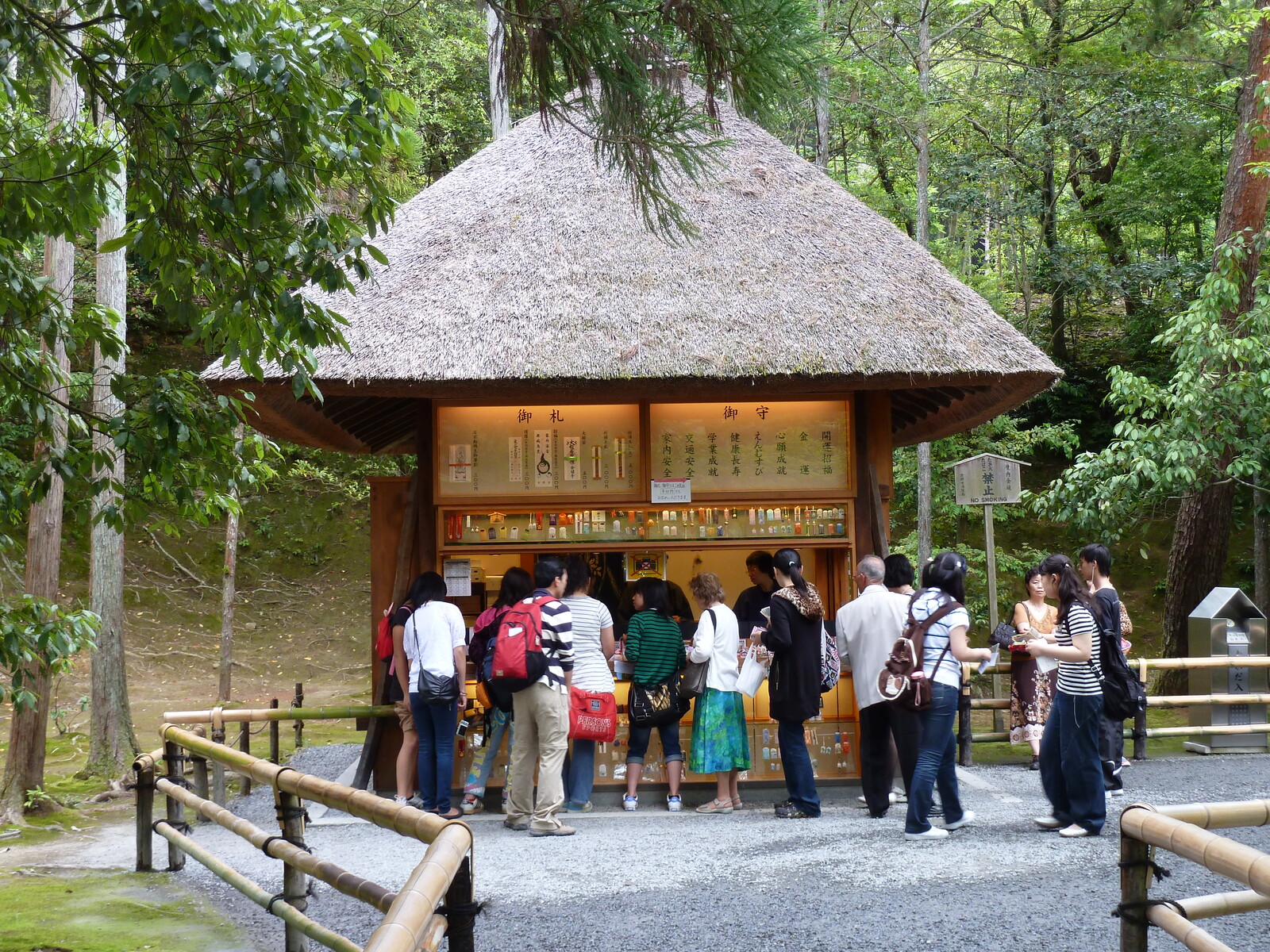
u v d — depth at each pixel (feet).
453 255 24.40
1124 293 55.31
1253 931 13.03
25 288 13.83
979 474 30.22
